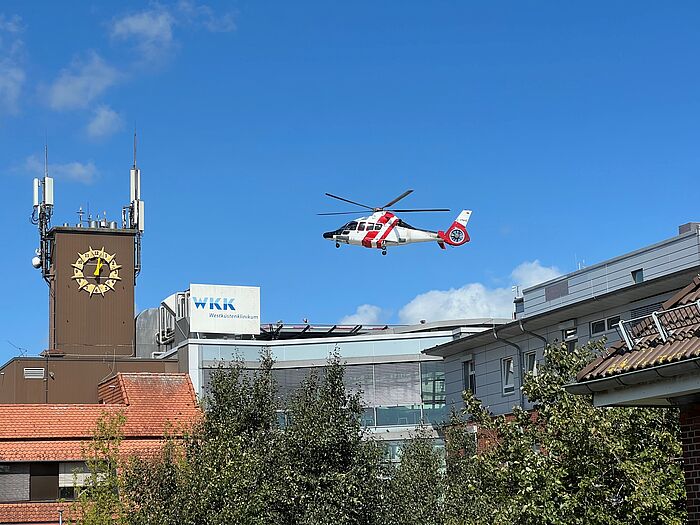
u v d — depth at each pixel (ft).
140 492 102.42
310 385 105.50
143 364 194.90
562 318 132.26
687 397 41.14
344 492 93.04
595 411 59.62
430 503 106.83
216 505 96.27
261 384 111.24
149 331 230.68
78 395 190.49
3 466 153.07
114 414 163.43
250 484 96.58
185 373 184.03
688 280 110.42
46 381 188.96
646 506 54.44
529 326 137.90
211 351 193.57
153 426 163.43
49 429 157.69
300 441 95.30
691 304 41.81
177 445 120.47
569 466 58.85
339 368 102.01
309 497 93.30
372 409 188.03
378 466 98.73
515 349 144.15
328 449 95.14
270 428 108.17
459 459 111.45
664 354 39.91
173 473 102.01
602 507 56.44
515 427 68.49
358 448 96.99
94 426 160.45
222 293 204.54
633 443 58.29
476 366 153.17
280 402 113.60
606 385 42.19
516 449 65.46
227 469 97.35
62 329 210.38
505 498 64.18
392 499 100.94
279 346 195.31
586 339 129.18
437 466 115.14
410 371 189.37
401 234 190.49
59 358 190.80
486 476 69.67
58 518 151.33
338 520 92.02
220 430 104.99
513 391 144.25
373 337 191.72
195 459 101.91
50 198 217.97
